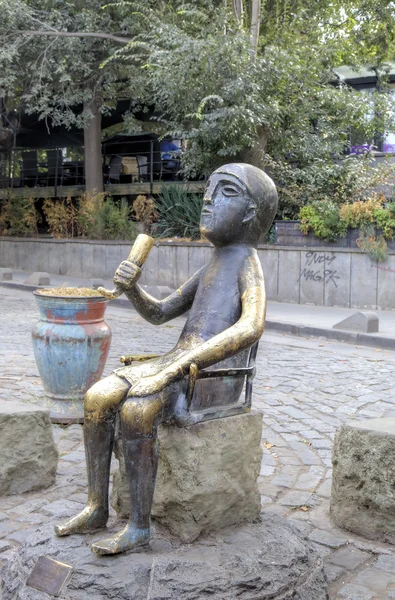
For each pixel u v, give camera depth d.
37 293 6.62
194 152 17.05
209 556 3.26
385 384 8.62
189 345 3.55
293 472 5.46
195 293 3.89
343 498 4.44
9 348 10.38
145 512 3.26
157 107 19.42
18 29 18.77
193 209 19.34
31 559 3.30
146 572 3.11
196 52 15.38
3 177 25.98
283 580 3.20
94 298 6.55
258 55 17.23
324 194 17.19
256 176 3.76
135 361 3.87
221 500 3.55
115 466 5.32
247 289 3.56
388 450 4.22
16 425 4.92
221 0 17.34
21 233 24.17
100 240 20.50
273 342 11.73
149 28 18.03
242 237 3.76
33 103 20.83
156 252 18.75
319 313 14.24
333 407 7.45
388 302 14.68
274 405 7.46
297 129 17.47
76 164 26.31
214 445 3.51
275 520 3.79
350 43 18.41
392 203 14.70
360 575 3.85
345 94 17.56
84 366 6.60
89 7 19.12
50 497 4.93
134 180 26.38
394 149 19.50
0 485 4.88
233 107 15.44
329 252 15.36
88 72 19.25
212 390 3.56
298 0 17.88
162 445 3.47
